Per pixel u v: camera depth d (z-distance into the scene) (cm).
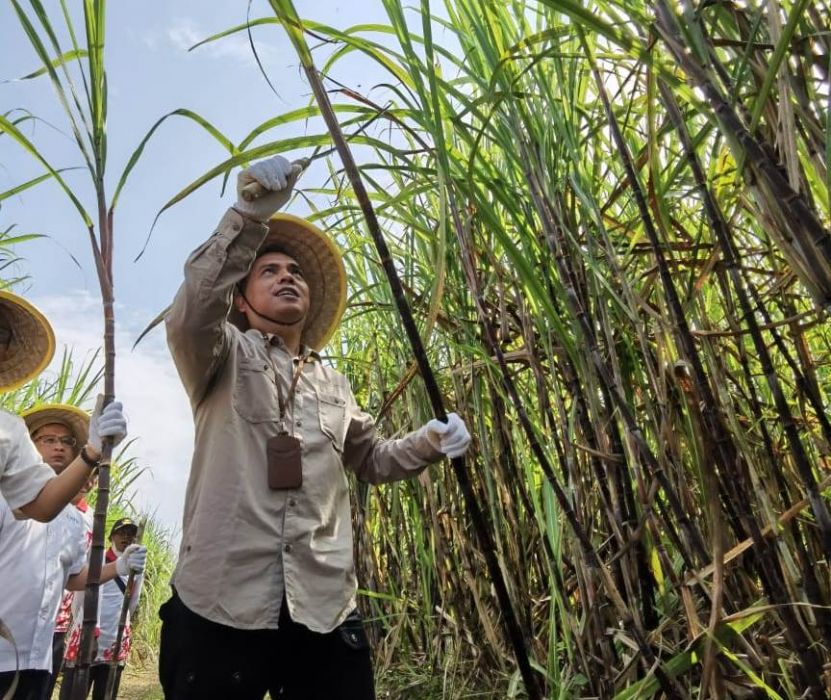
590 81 213
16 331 248
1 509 262
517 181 198
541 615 260
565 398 233
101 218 166
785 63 127
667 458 179
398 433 324
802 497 186
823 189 141
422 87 146
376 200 237
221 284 161
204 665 156
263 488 168
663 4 133
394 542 383
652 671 156
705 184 150
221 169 172
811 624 154
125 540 479
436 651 347
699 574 153
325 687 166
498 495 253
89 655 154
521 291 208
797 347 163
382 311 313
